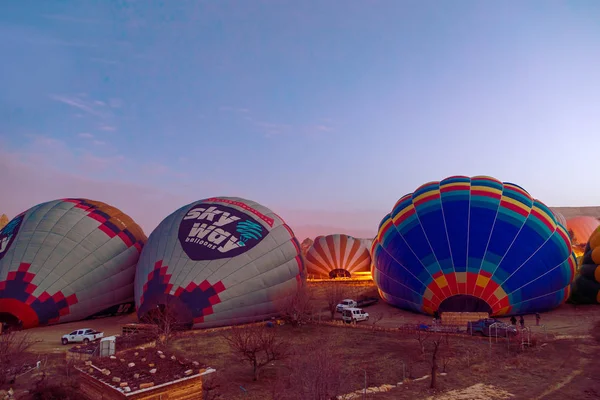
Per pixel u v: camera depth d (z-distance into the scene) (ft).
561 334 90.53
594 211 611.88
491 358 74.43
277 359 70.54
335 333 97.60
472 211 113.29
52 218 122.83
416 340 89.30
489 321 90.79
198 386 50.52
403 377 65.41
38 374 66.69
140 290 104.58
